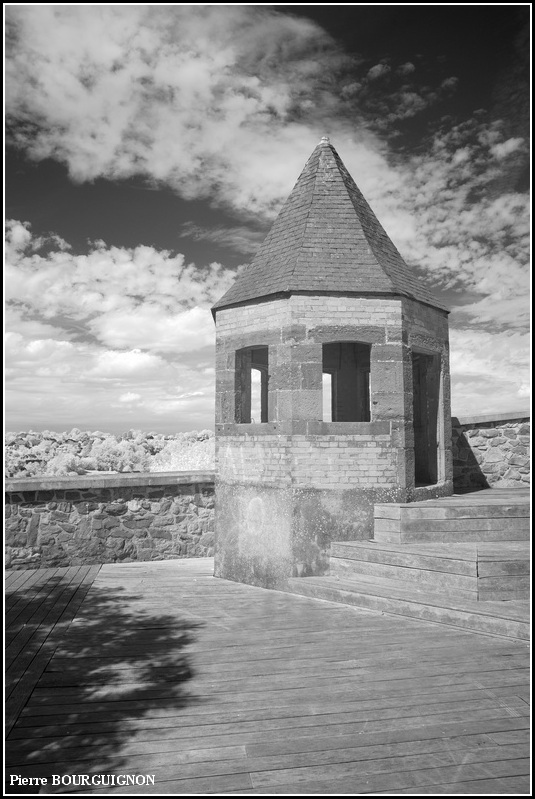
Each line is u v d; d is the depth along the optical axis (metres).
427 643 5.11
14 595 6.92
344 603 6.34
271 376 7.45
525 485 10.29
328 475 7.15
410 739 3.56
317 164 8.61
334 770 3.25
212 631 5.55
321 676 4.47
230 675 4.51
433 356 8.66
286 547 7.11
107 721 3.80
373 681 4.36
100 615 6.12
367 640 5.22
